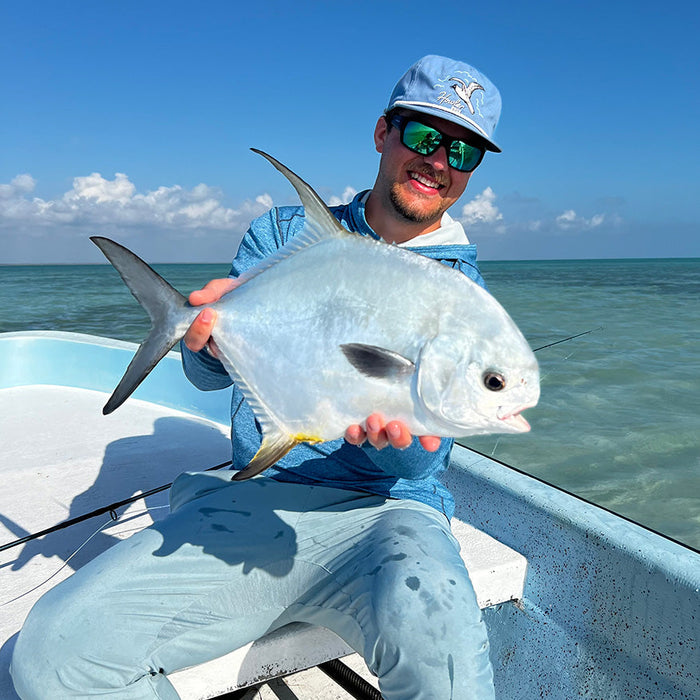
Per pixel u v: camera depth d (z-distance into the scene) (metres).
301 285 1.55
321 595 1.65
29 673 1.49
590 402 9.20
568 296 30.03
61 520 2.72
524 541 2.22
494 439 7.66
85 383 4.82
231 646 1.70
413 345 1.43
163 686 1.60
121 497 2.95
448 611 1.42
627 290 35.44
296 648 1.78
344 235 1.54
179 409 4.36
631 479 6.34
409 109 1.99
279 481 1.94
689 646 1.66
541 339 15.42
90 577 1.60
